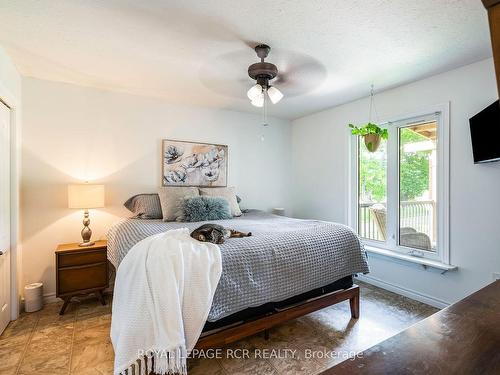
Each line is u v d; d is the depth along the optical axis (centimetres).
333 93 313
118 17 171
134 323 138
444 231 255
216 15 169
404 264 288
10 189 237
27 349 193
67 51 215
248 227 240
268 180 422
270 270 179
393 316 242
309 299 207
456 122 247
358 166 348
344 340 204
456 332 66
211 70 251
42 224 274
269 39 196
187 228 221
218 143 378
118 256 203
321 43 202
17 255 242
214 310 152
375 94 316
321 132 390
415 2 156
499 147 200
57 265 246
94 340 205
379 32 187
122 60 231
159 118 335
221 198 312
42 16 170
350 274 224
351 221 350
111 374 167
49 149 277
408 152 291
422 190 278
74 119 288
